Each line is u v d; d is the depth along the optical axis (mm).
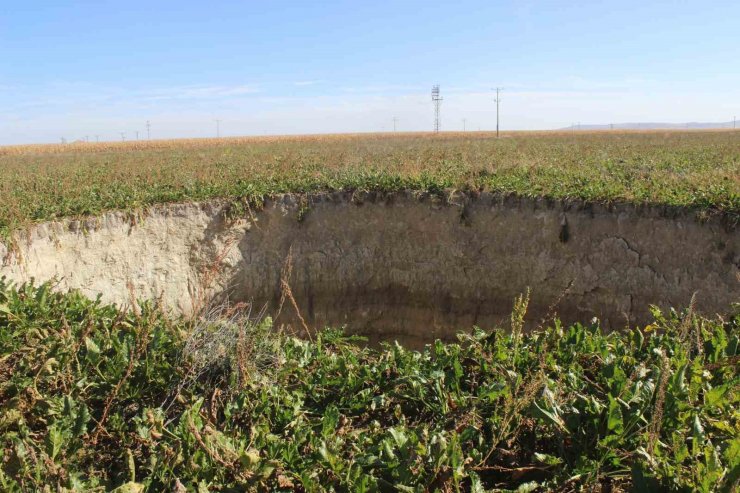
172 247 10828
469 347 4441
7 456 3400
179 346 4484
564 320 10664
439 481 3088
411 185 11852
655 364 4117
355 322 11711
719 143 27453
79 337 4570
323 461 3205
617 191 10664
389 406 4055
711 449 2924
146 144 51031
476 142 33031
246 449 3350
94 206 10352
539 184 11562
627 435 3309
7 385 4047
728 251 9383
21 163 21516
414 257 11578
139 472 3479
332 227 11719
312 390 4137
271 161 17875
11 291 5270
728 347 4227
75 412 3811
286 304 11445
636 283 10094
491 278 11133
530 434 3582
